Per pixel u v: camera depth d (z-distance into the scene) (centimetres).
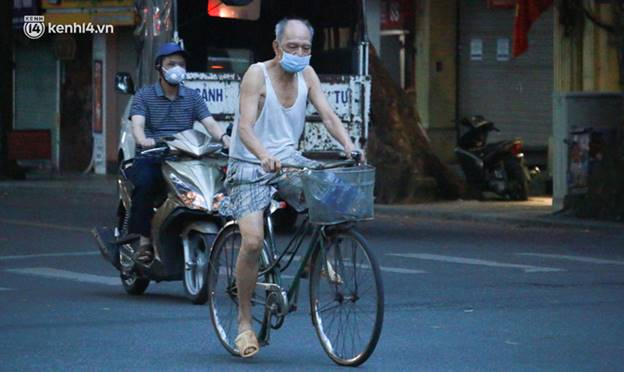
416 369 2238
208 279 2441
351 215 2112
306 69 2230
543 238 4644
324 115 2209
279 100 2189
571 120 5347
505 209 5600
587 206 5103
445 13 7062
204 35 5212
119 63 8169
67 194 6819
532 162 6825
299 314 2839
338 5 4941
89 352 2420
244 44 5284
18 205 6062
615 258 3962
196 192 2930
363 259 2152
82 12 8138
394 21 7206
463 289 3250
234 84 4553
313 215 2116
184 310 2933
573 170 5350
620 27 5169
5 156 7644
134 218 3019
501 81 6944
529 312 2877
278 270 2277
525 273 3575
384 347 2445
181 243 3020
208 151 2986
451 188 6041
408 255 4038
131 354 2402
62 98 8619
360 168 2117
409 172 5912
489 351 2409
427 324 2712
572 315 2834
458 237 4678
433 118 7075
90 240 4500
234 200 2239
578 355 2378
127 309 2952
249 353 2258
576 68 6091
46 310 2945
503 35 6912
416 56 7119
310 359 2330
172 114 3098
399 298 3094
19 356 2383
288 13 5153
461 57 7094
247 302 2266
